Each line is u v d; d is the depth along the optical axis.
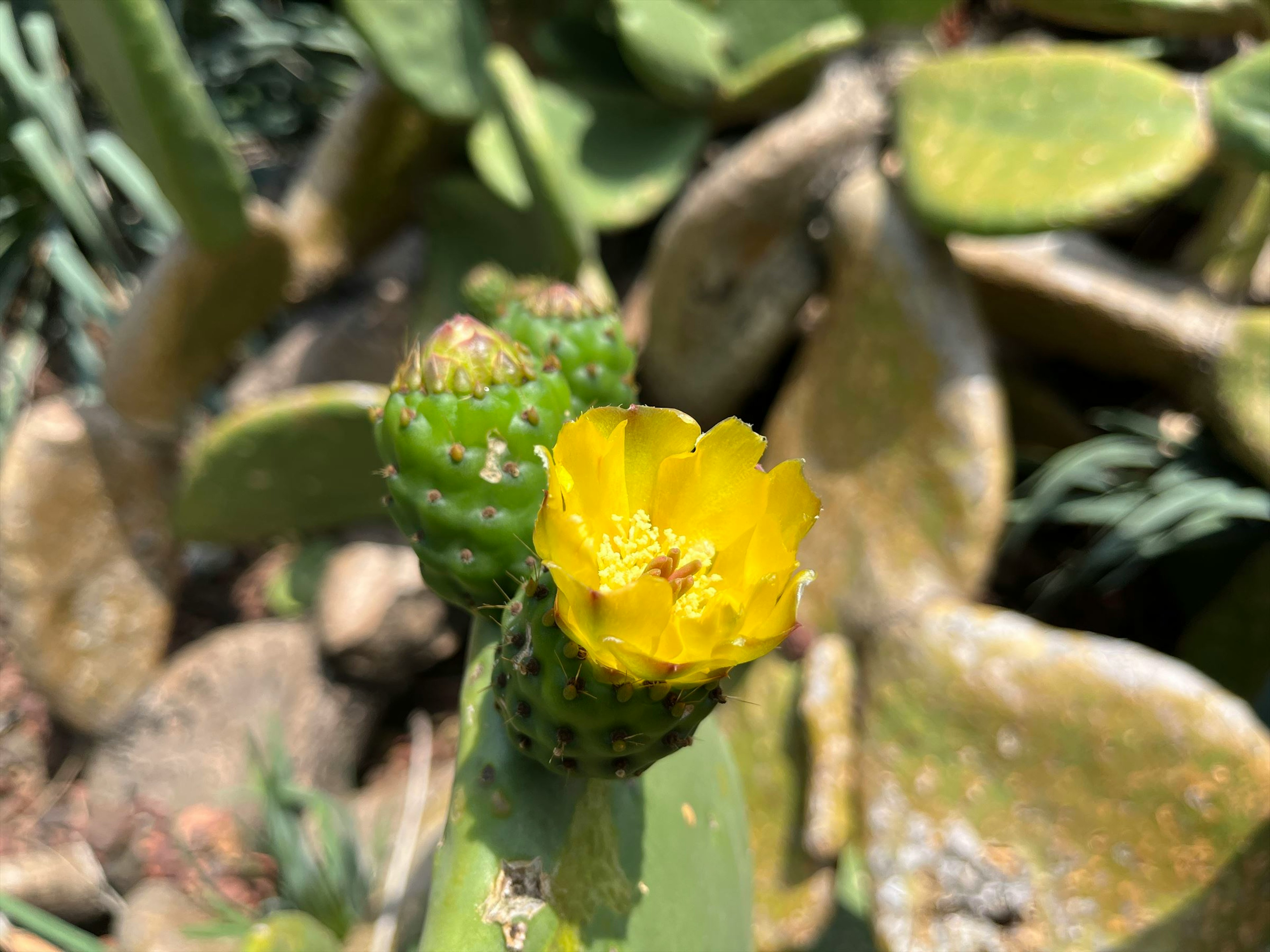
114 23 0.46
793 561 0.17
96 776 0.62
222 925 0.51
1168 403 0.62
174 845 0.58
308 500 0.63
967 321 0.53
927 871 0.46
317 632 0.64
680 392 0.65
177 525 0.64
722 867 0.30
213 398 0.75
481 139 0.66
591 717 0.18
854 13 0.60
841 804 0.48
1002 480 0.52
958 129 0.54
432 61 0.63
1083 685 0.46
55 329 0.82
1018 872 0.45
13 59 0.69
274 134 0.90
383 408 0.24
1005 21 0.79
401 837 0.55
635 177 0.67
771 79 0.63
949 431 0.52
